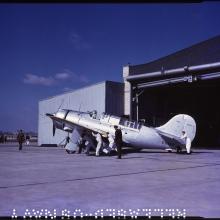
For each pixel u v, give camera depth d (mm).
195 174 10266
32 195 6855
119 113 30438
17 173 10398
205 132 39406
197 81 26453
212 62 25000
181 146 20734
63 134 34031
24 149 27531
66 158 16672
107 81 29719
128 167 12242
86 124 21891
